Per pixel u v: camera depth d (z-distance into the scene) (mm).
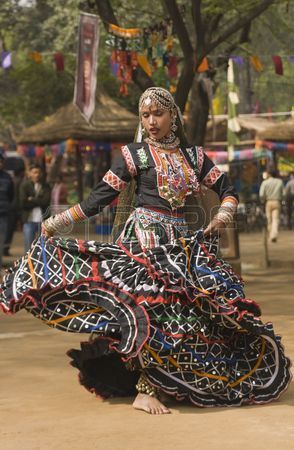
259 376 6332
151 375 6074
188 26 22094
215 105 31984
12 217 20234
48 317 6117
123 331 5965
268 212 24438
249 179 31297
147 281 6055
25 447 5289
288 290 13641
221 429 5609
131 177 6395
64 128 26703
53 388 6914
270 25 18188
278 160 32594
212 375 6188
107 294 6055
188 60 14680
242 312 6047
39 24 34969
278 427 5645
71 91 34469
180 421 5836
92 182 33719
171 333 6020
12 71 33906
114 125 26766
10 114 35750
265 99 34594
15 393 6758
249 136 32125
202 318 6125
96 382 6508
